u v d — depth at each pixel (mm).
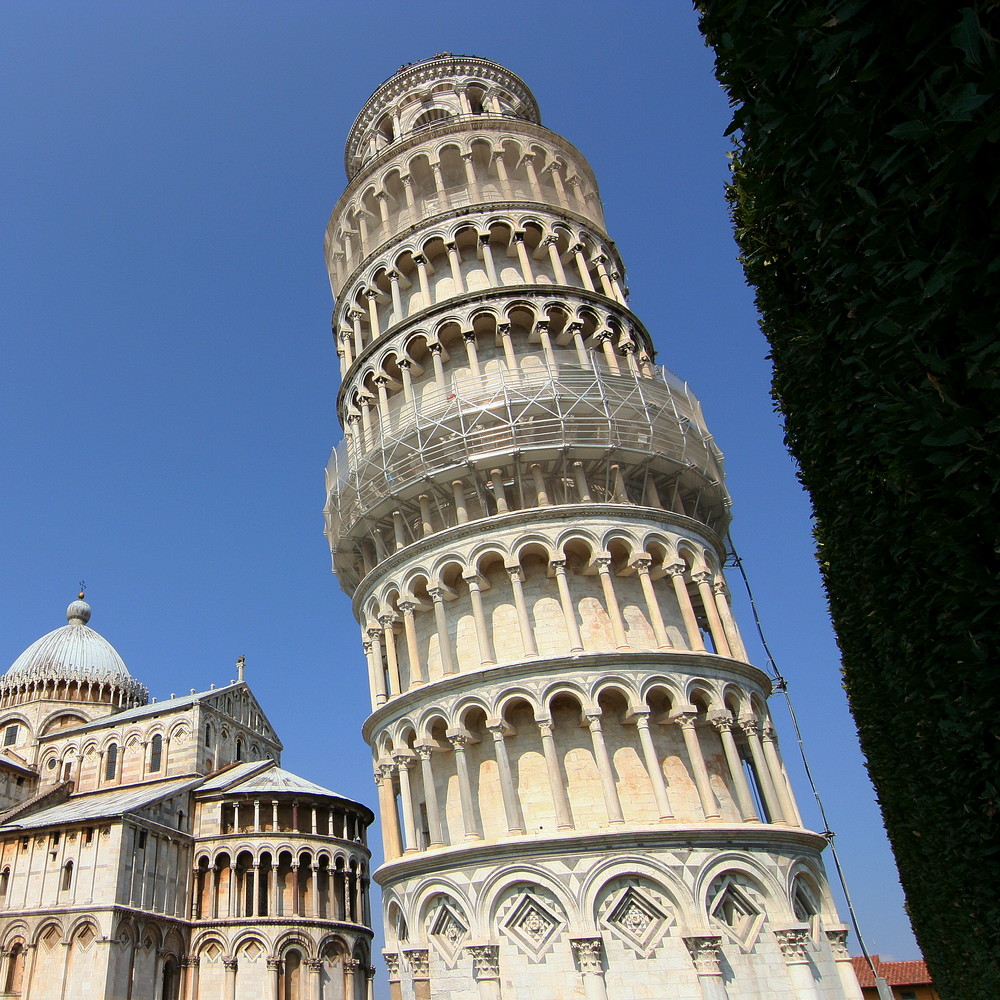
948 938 23703
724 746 32125
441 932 29844
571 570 35281
